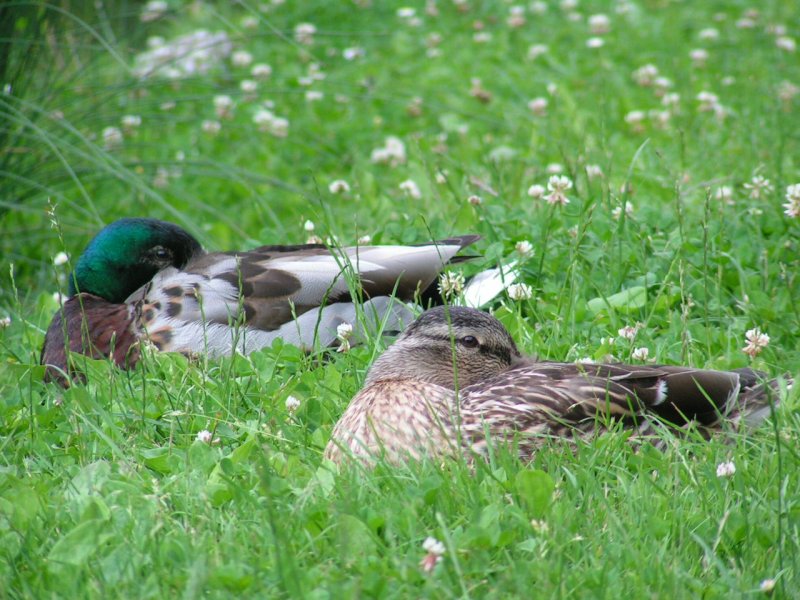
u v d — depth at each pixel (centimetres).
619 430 786
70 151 1437
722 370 859
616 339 972
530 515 688
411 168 1513
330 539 671
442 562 625
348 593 599
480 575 629
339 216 1433
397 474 738
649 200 1357
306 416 868
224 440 843
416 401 782
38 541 682
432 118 1845
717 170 1456
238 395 902
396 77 2016
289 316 1048
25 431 888
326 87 1967
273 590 619
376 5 2348
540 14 2250
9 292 1305
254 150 1755
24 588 629
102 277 1117
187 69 2005
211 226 1533
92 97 1538
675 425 799
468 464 773
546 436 774
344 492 715
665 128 1658
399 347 866
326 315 1053
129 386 927
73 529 659
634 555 643
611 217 1185
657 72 1930
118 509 700
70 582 632
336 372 927
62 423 884
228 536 672
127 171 1360
